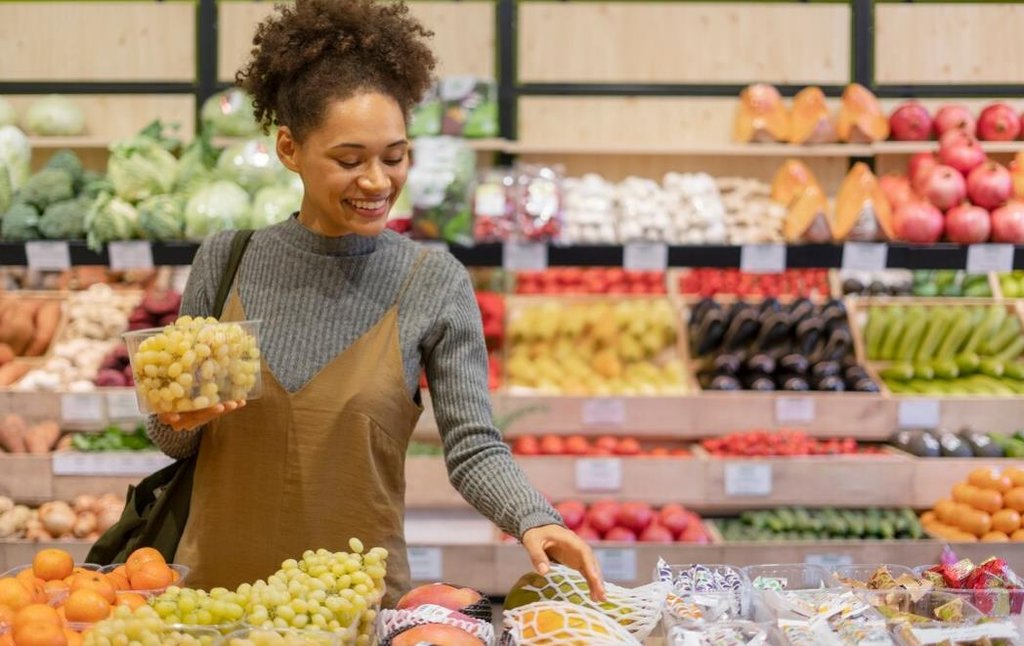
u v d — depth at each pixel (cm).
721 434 412
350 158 164
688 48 484
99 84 482
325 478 177
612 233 410
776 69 484
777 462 389
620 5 483
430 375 184
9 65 481
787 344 431
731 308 437
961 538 361
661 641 170
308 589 143
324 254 183
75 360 416
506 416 409
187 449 184
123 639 130
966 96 483
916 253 369
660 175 487
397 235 191
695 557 366
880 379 433
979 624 153
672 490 392
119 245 355
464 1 482
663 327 443
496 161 483
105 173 442
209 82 481
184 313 188
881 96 483
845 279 461
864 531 377
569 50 485
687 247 363
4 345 424
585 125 487
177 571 171
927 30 482
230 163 394
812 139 449
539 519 159
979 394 416
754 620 164
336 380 178
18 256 356
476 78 450
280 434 178
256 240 188
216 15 480
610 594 161
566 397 411
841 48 483
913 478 388
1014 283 457
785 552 366
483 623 150
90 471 382
